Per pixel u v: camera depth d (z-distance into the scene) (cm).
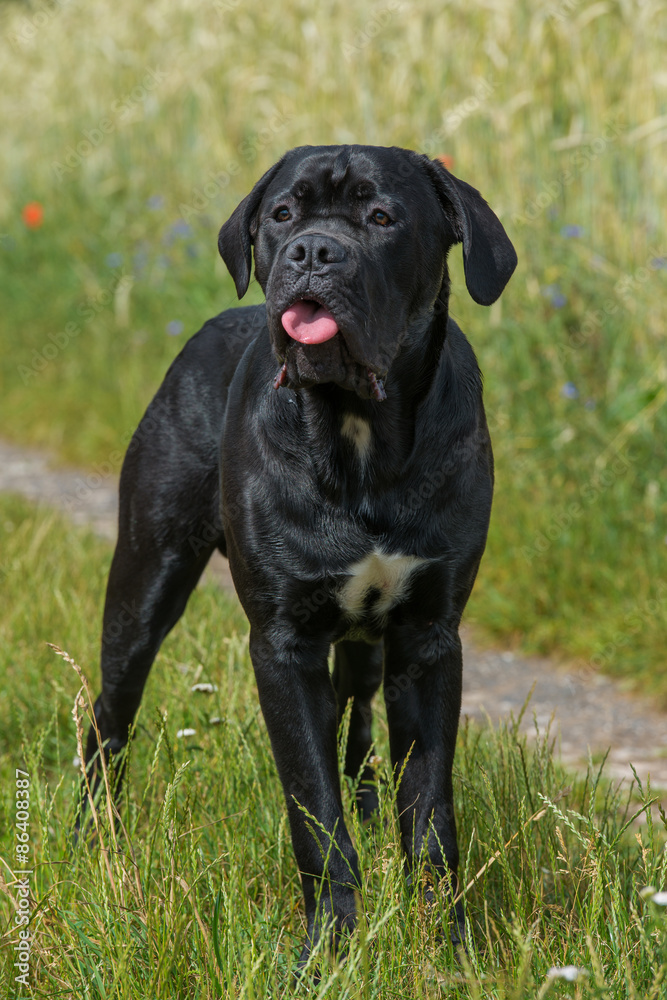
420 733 449
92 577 871
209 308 1433
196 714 598
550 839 446
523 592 878
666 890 403
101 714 565
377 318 425
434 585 448
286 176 463
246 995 341
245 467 455
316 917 406
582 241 1073
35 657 703
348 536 438
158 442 549
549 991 341
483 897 436
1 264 1906
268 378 458
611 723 718
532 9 1157
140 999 356
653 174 1045
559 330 1044
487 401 1049
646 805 420
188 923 383
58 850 449
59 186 1898
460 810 497
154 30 1811
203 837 467
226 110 1580
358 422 435
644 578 843
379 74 1318
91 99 1891
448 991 363
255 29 1571
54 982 376
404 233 445
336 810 427
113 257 1639
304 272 411
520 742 526
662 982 344
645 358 983
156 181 1717
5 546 941
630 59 1092
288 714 443
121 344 1600
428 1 1255
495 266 468
